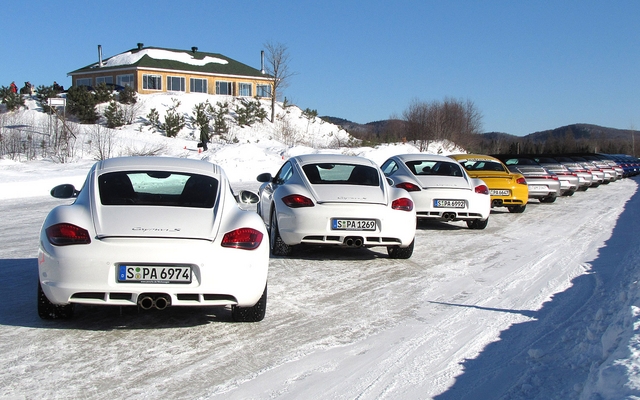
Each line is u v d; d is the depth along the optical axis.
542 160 19.19
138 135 36.31
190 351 4.08
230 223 4.49
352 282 6.33
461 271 7.00
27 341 4.18
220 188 4.99
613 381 3.03
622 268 6.88
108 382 3.51
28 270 6.50
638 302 4.54
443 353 4.13
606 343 3.80
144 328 4.56
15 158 26.55
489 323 4.86
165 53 52.94
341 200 7.06
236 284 4.31
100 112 43.84
